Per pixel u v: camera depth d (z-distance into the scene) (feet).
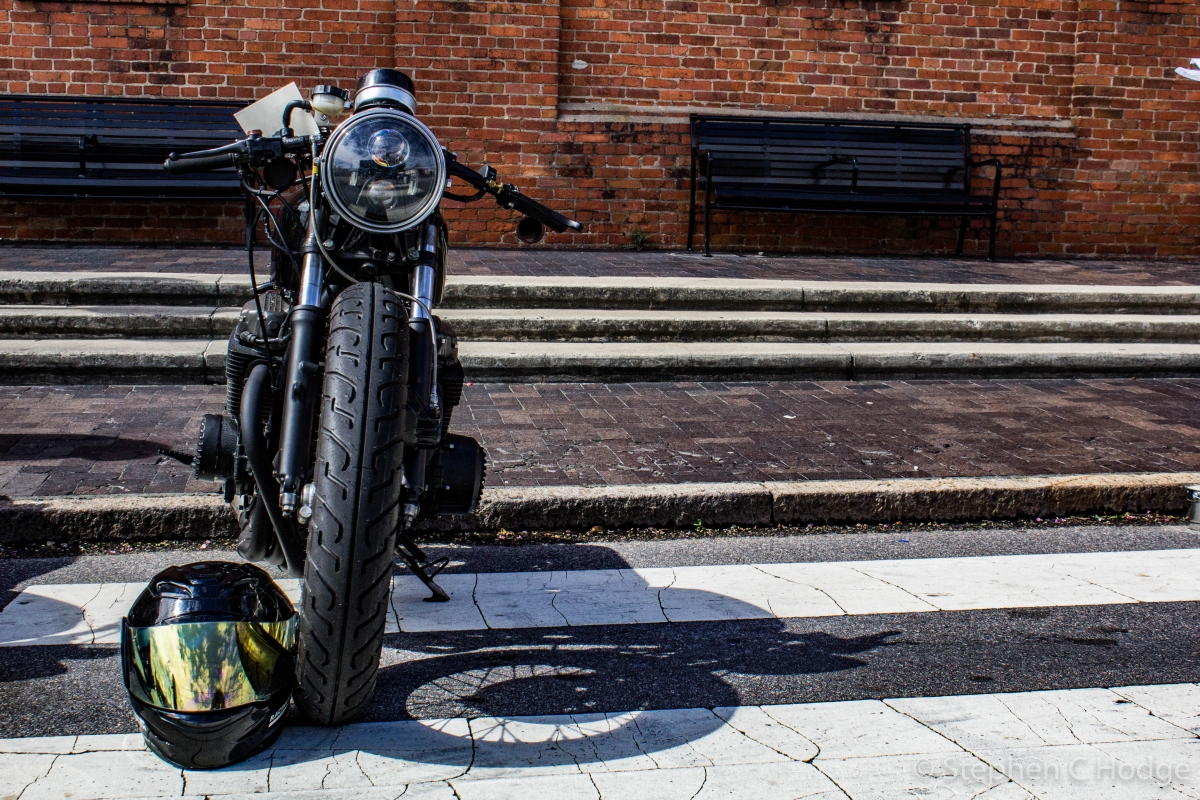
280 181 9.03
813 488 15.30
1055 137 36.17
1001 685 10.11
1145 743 8.97
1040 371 23.70
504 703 9.55
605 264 30.04
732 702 9.66
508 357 21.79
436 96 32.99
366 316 8.11
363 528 7.63
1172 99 36.68
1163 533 15.25
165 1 31.65
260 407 8.98
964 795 8.05
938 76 35.86
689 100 34.73
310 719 8.81
